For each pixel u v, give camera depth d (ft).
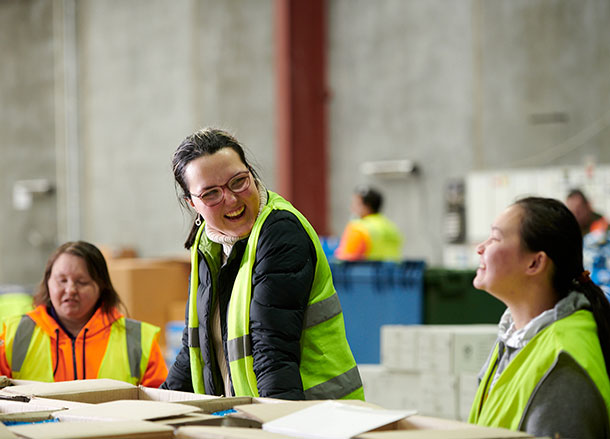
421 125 36.19
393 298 22.53
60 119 48.24
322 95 38.06
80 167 47.83
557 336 6.70
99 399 7.72
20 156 49.67
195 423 6.07
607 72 32.17
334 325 8.55
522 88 33.86
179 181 8.58
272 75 40.50
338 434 5.57
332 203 38.17
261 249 8.15
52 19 48.39
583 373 6.50
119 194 46.24
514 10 34.06
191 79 43.01
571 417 6.42
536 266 7.04
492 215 33.94
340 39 38.04
